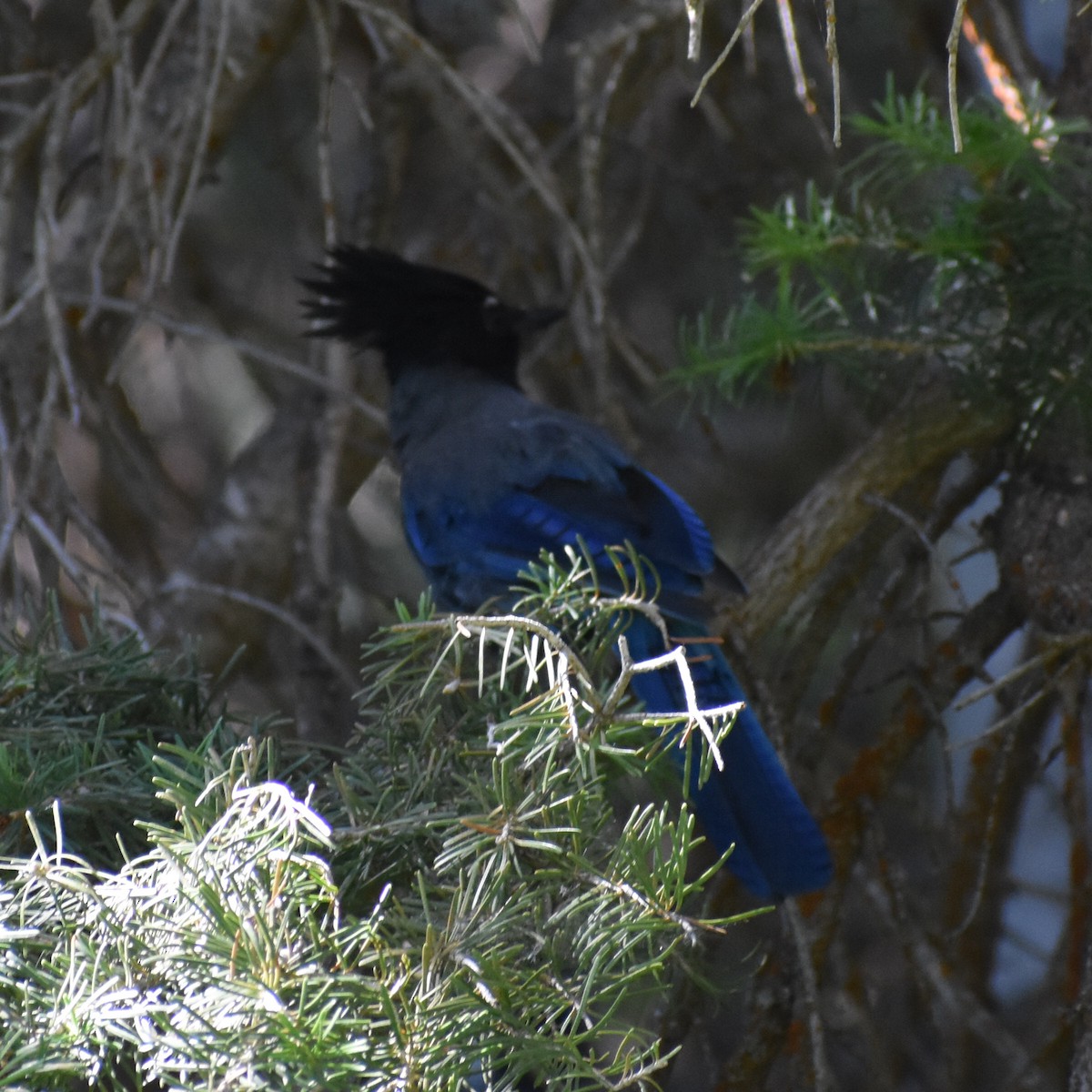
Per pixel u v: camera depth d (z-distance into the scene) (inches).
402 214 494.9
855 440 458.3
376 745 234.8
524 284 484.4
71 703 237.8
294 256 499.8
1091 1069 249.1
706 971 286.7
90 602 312.3
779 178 458.6
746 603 335.0
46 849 197.5
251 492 452.8
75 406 317.7
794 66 197.0
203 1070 149.4
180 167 358.3
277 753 231.0
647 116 487.8
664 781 273.6
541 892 181.0
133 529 447.8
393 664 236.1
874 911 394.6
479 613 242.8
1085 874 319.6
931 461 340.5
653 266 491.2
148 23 435.5
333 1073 143.2
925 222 311.7
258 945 152.0
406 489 374.9
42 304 378.0
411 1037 153.7
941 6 437.1
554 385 485.4
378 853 204.7
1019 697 333.7
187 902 157.6
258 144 490.3
